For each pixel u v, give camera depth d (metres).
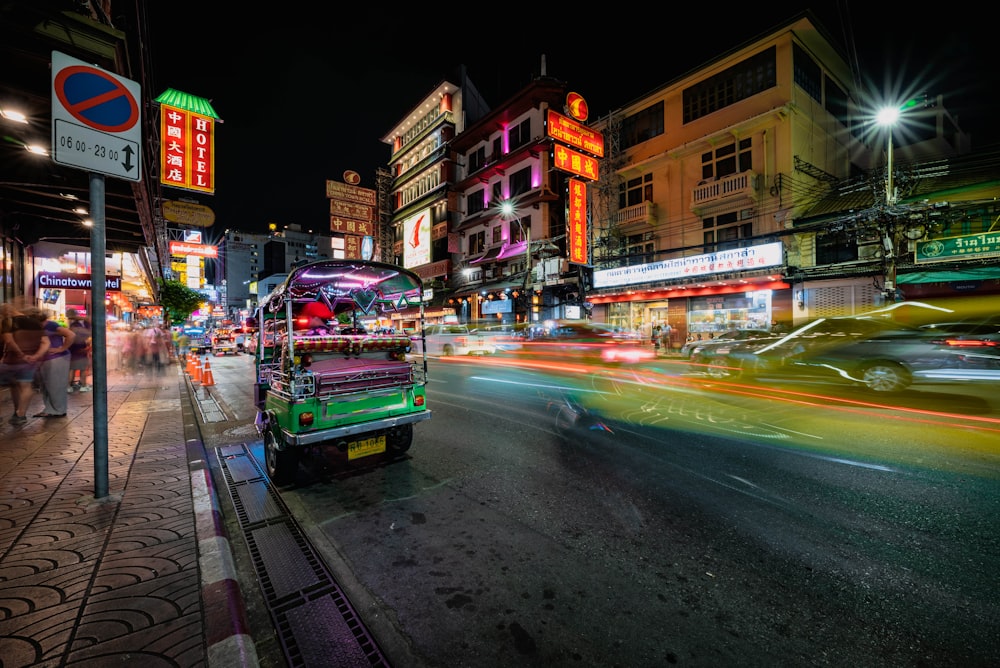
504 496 4.07
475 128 29.58
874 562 2.81
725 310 18.34
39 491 3.76
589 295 22.30
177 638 2.03
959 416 6.48
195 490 3.82
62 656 1.89
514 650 2.13
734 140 18.09
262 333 5.66
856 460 4.71
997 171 13.19
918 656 2.02
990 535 3.09
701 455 5.07
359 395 4.59
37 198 8.70
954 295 12.93
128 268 17.75
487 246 30.06
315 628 2.33
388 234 40.22
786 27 16.64
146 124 7.02
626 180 22.16
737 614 2.36
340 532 3.45
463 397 9.53
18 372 6.57
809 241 16.25
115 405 8.22
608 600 2.51
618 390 9.82
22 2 4.16
